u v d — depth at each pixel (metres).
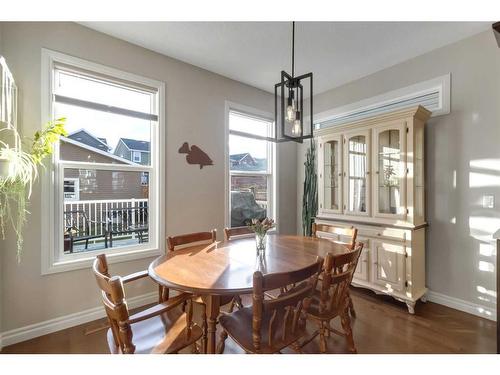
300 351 1.68
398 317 2.34
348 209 3.00
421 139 2.58
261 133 3.85
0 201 1.82
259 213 3.79
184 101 2.93
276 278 1.21
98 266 1.36
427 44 2.55
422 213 2.60
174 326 1.44
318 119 3.84
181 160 2.90
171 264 1.60
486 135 2.32
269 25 2.26
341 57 2.81
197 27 2.29
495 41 2.28
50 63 2.12
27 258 2.03
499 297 1.71
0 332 1.91
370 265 2.73
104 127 2.50
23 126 2.00
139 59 2.60
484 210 2.32
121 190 2.61
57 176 2.21
